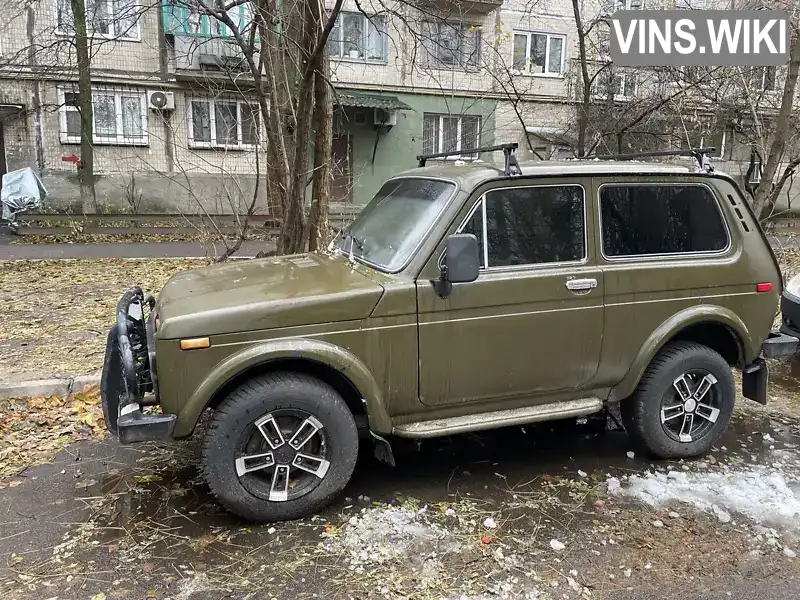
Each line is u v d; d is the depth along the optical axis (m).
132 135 18.62
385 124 19.95
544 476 3.95
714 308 4.07
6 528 3.29
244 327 3.19
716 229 4.14
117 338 3.41
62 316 7.52
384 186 4.49
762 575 2.98
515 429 4.71
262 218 16.86
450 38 12.88
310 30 6.64
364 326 3.36
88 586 2.84
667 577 2.95
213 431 3.19
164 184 19.02
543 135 19.42
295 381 3.29
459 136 20.98
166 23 17.55
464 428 3.60
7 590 2.80
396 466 4.08
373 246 3.86
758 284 4.20
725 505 3.61
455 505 3.57
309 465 3.38
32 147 18.16
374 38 19.55
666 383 4.04
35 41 17.23
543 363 3.74
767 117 10.04
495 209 3.62
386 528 3.31
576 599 2.79
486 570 2.98
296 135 6.79
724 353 4.44
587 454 4.29
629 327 3.89
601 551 3.15
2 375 5.29
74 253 13.08
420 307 3.44
